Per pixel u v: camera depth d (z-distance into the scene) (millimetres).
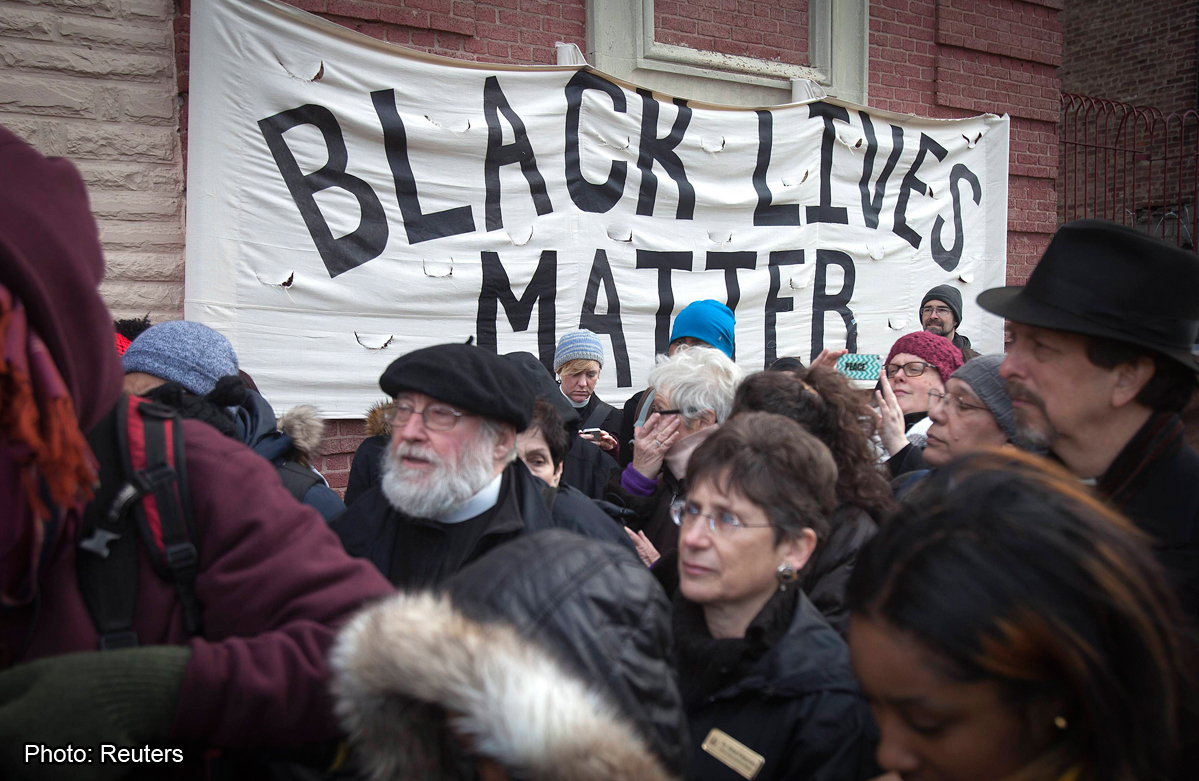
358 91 3871
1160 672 767
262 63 3629
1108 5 11828
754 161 5094
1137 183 10922
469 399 1877
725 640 1535
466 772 1028
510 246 4305
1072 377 1596
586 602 1017
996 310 1698
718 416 2531
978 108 6207
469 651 889
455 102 4129
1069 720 785
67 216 1017
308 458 2439
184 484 1132
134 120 3660
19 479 969
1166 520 1498
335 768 1216
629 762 853
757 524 1517
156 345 2275
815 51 5570
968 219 6090
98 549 1074
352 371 3918
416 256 4051
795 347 5332
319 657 1077
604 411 3943
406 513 1932
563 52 4598
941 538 812
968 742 792
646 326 4785
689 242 4902
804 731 1420
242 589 1108
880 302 5680
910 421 3254
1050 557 767
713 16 5246
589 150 4535
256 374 3697
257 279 3672
